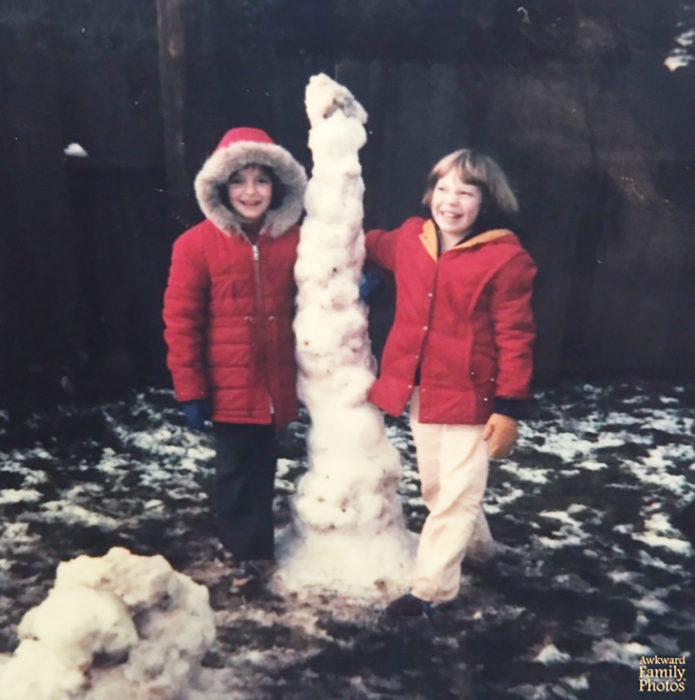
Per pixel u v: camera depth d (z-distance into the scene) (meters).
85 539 2.28
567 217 3.52
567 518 2.47
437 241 1.82
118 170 3.23
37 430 3.05
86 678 1.27
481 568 2.13
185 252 1.88
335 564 2.00
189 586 1.47
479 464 1.83
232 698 1.58
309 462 2.08
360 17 2.97
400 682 1.66
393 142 3.26
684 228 3.52
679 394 3.67
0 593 1.98
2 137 3.05
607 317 3.71
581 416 3.39
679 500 2.61
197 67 2.86
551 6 3.10
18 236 3.16
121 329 3.42
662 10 3.20
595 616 1.92
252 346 1.92
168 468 2.79
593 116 3.32
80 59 3.07
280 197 1.95
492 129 3.29
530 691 1.64
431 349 1.81
